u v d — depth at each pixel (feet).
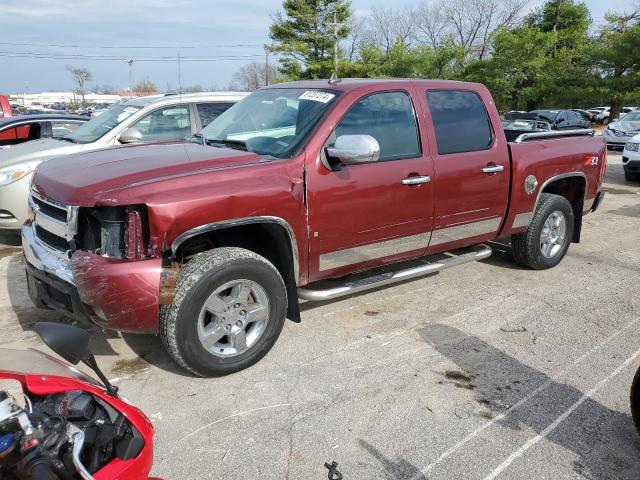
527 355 13.71
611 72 108.47
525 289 18.30
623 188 39.78
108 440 6.68
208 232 11.84
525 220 18.44
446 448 10.15
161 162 12.38
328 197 13.21
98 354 13.43
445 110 15.94
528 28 119.34
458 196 15.96
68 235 11.35
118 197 10.72
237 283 11.97
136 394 11.68
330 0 139.74
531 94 119.03
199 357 11.69
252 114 15.33
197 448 10.00
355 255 14.30
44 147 22.85
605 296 17.81
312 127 13.39
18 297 16.88
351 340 14.33
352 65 138.21
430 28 179.11
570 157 19.22
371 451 10.02
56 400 6.81
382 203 14.23
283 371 12.71
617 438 10.56
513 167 17.35
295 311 13.53
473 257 17.57
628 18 118.11
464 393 11.96
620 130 61.05
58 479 6.12
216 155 12.90
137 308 10.83
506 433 10.62
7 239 23.73
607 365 13.28
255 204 11.85
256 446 10.09
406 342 14.28
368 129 14.15
